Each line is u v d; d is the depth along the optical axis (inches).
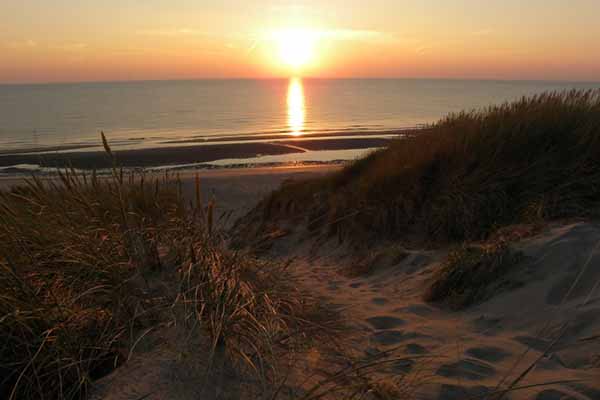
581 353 96.8
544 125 267.7
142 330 96.3
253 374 83.5
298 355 97.8
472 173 247.9
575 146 239.3
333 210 312.2
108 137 2402.8
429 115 4128.9
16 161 1355.8
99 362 88.4
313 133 2406.5
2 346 85.8
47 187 138.3
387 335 125.2
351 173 373.7
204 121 3644.2
